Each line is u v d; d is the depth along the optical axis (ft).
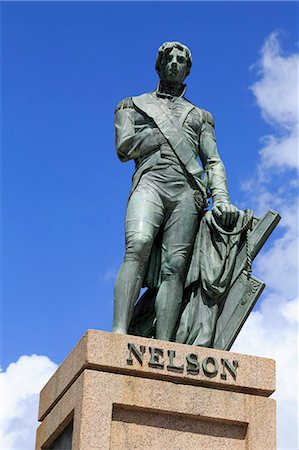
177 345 19.81
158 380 19.34
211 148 23.41
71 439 19.53
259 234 22.08
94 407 18.58
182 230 22.00
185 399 19.33
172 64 23.32
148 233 21.48
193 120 23.21
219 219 22.08
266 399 19.85
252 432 19.40
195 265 22.07
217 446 19.26
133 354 19.35
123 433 18.78
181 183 22.27
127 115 23.17
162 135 22.58
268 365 20.24
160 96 23.49
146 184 22.25
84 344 19.31
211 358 19.94
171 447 18.94
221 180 22.90
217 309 21.75
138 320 22.50
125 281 20.98
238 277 21.97
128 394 18.95
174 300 21.63
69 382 19.84
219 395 19.60
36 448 22.04
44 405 21.62
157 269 22.24
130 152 22.70
